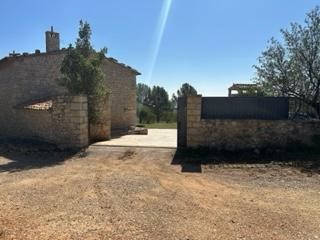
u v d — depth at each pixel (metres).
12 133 19.00
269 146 12.30
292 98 13.82
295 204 6.96
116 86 22.22
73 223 5.96
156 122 40.94
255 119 12.40
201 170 10.35
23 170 10.77
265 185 8.51
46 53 19.22
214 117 12.83
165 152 12.93
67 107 14.23
